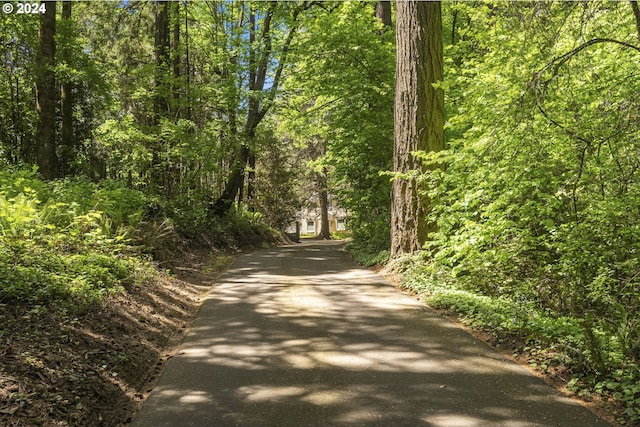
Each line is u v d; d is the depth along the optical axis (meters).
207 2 25.66
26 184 10.52
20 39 18.27
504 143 7.30
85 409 4.14
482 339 6.10
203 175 18.86
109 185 14.34
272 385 4.72
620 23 7.60
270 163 33.56
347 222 18.19
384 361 5.32
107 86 17.97
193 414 4.12
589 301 7.49
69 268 7.32
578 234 7.71
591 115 7.11
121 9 21.48
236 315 7.58
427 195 9.98
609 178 7.26
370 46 15.19
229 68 20.52
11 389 3.95
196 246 15.93
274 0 21.48
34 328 5.20
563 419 3.86
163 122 17.05
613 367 4.64
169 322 7.27
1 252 6.80
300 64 19.16
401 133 11.12
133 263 9.16
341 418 3.96
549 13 6.43
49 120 14.84
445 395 4.37
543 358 5.16
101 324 6.01
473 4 15.32
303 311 7.73
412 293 9.05
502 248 8.50
